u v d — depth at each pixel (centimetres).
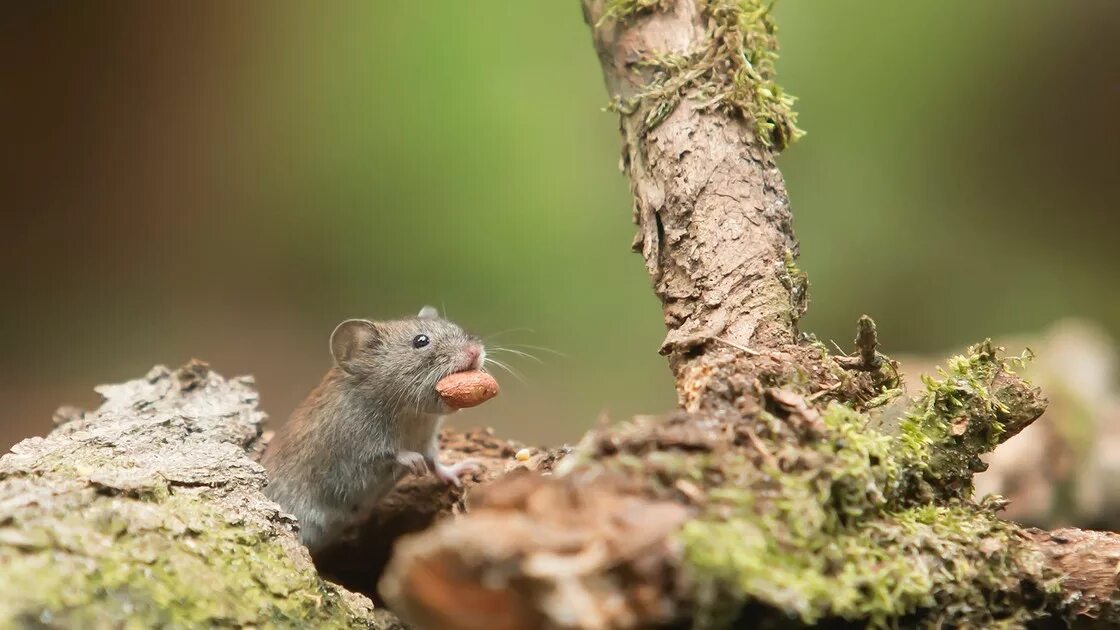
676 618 327
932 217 1680
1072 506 823
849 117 1683
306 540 718
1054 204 1703
